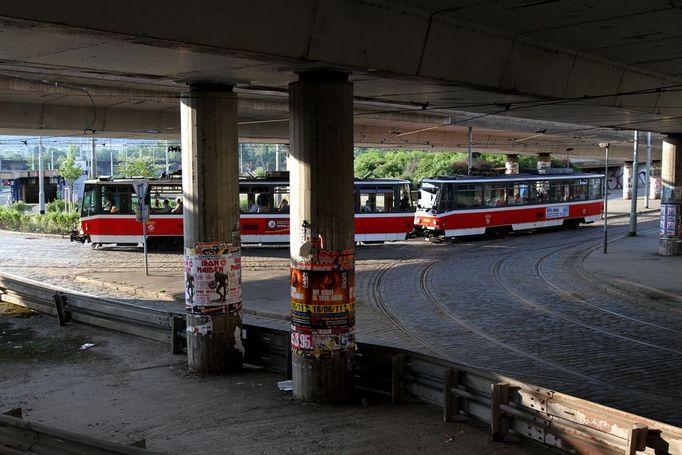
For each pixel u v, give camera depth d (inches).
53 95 868.6
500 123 1561.3
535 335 596.4
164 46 288.7
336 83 375.2
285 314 668.7
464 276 937.5
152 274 932.0
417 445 327.6
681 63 535.2
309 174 383.2
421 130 1550.2
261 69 366.9
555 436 309.3
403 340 577.3
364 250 1264.8
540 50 459.8
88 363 497.0
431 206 1408.7
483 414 349.1
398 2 343.6
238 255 471.8
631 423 278.5
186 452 322.7
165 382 449.1
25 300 701.3
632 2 346.6
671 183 1069.8
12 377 462.3
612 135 1802.4
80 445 267.6
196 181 453.7
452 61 398.6
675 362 510.0
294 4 306.3
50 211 1979.6
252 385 440.5
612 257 1075.3
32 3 236.5
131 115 1083.3
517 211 1502.2
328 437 340.8
